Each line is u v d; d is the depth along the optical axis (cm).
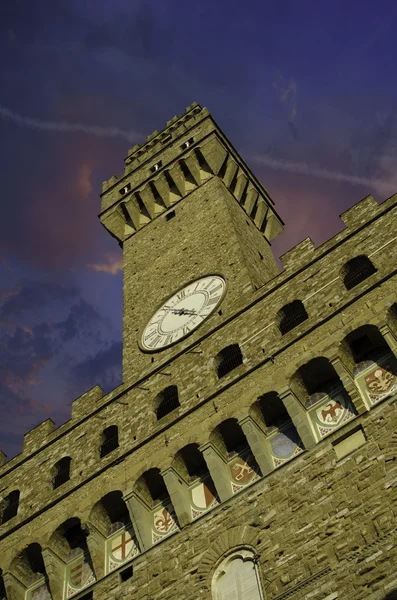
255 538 3034
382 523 2778
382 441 3022
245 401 3456
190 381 3822
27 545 3675
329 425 3269
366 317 3375
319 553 2828
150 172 6141
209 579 3027
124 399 4088
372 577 2652
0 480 4234
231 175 5834
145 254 5306
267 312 3844
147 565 3275
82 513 3609
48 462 4100
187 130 6272
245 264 4466
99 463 3809
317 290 3734
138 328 4581
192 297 4478
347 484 2975
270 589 2830
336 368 3306
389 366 3297
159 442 3619
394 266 3509
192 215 5381
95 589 3362
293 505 3044
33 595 3641
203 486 3456
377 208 3909
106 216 5950
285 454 3297
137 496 3506
